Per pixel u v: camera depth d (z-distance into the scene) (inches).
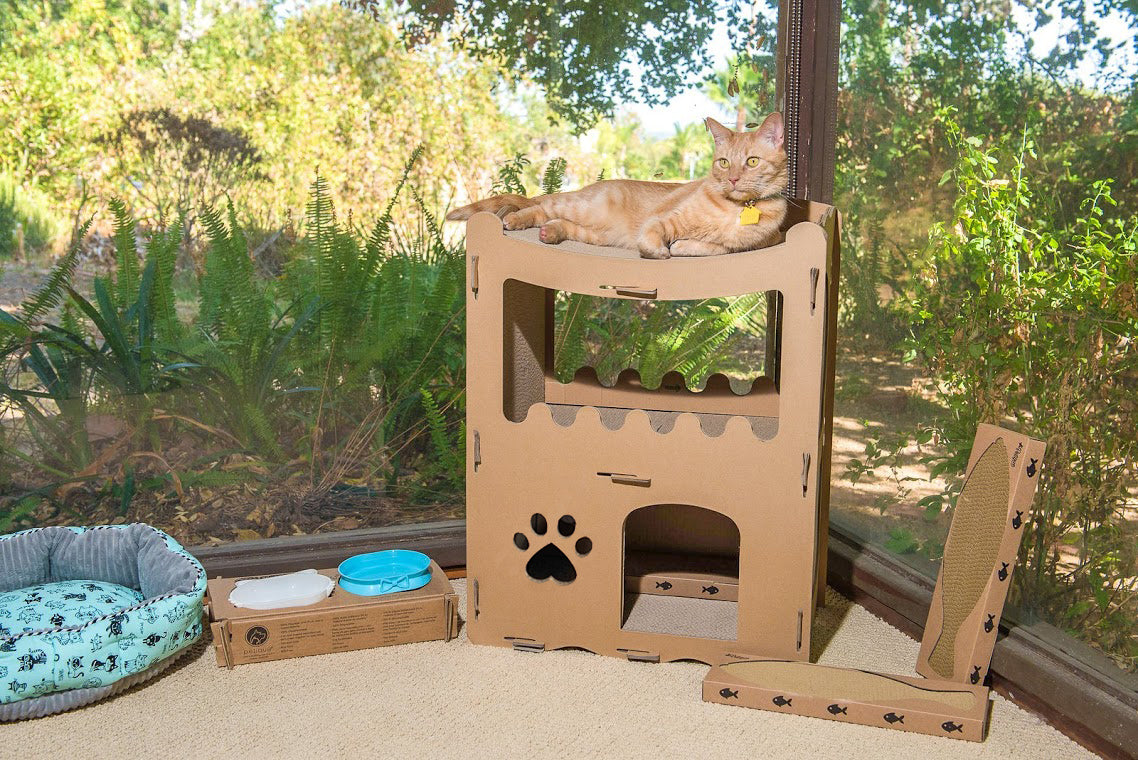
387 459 108.7
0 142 91.6
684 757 69.2
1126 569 69.3
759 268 76.2
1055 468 76.0
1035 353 77.8
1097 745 69.9
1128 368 68.6
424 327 107.7
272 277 102.3
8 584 86.2
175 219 98.3
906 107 92.2
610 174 109.2
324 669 82.4
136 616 75.8
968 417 85.9
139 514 100.3
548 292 97.0
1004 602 78.3
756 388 92.7
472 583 86.4
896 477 96.3
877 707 73.0
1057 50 73.7
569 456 82.4
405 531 106.7
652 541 99.7
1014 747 70.7
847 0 100.7
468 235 81.2
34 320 94.0
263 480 104.3
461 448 110.5
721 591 91.7
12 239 92.7
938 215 88.6
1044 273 76.4
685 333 112.3
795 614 80.4
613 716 74.9
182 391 100.3
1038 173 76.4
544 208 88.0
